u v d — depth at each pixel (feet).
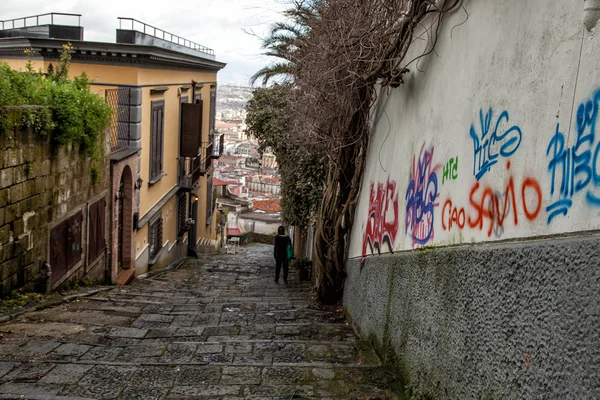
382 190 23.41
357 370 18.37
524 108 10.56
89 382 16.87
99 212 39.60
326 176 38.60
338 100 25.59
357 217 28.71
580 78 8.63
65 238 32.89
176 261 69.97
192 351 20.92
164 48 52.95
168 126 62.13
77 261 35.27
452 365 12.53
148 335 23.57
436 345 13.78
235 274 59.11
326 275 30.81
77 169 34.60
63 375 17.28
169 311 29.22
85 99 34.83
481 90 12.84
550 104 9.55
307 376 17.80
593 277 7.45
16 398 15.34
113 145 45.37
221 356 20.39
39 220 29.09
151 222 55.93
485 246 11.68
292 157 46.39
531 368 8.96
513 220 10.77
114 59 49.26
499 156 11.60
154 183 56.34
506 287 10.06
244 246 132.87
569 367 7.89
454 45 14.99
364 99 26.27
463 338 12.01
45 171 29.58
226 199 182.09
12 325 23.08
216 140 101.81
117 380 17.13
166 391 16.44
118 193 44.01
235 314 28.50
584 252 7.69
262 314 28.76
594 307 7.38
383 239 22.48
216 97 99.14
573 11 8.97
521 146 10.58
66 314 25.95
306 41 29.35
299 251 72.95
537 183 9.86
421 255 15.80
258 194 215.10
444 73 15.80
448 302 13.14
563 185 8.97
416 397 14.51
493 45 12.27
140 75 50.01
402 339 16.96
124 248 48.03
